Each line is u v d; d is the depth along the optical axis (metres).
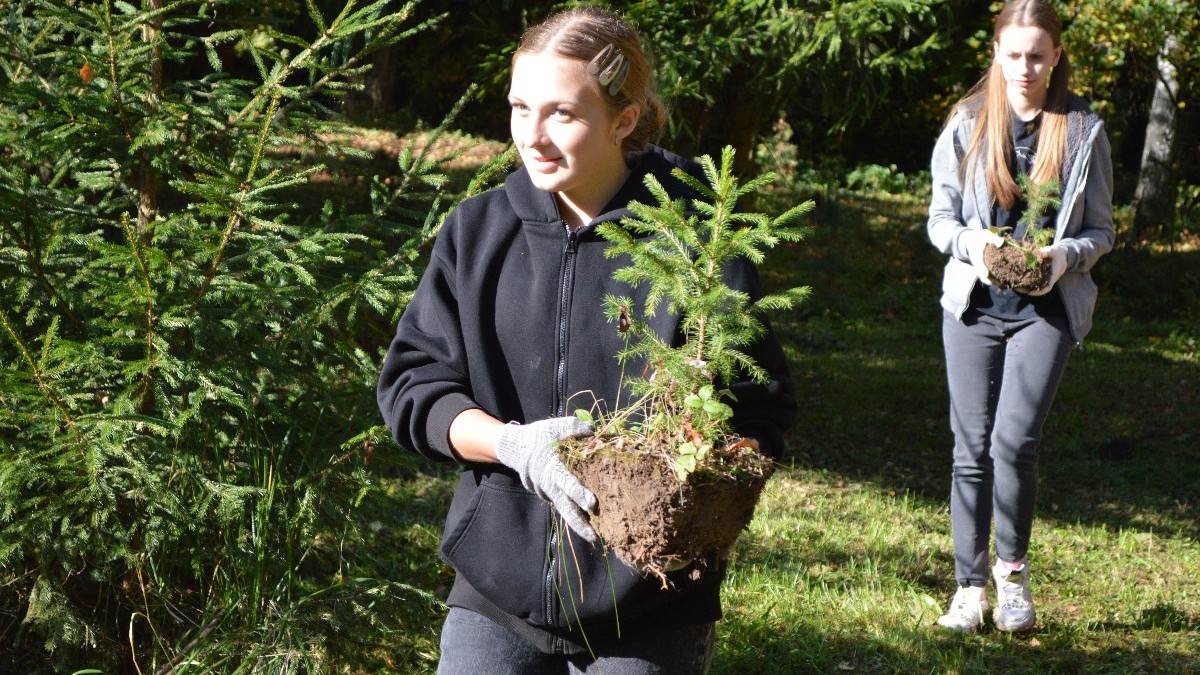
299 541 3.27
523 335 1.99
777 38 5.92
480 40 6.80
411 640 3.48
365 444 3.29
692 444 1.73
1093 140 3.84
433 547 4.55
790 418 2.01
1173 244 14.35
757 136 7.37
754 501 1.78
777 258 15.10
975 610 4.16
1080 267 3.84
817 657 3.79
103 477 2.89
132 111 3.25
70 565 2.99
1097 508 6.49
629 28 1.98
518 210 2.02
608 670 1.96
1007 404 3.96
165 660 3.17
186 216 3.14
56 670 3.12
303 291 3.15
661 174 2.07
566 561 1.92
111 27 3.09
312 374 3.28
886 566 4.95
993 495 4.17
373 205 3.53
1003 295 3.91
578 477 1.78
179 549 3.23
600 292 1.97
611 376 1.96
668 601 1.93
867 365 10.32
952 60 13.77
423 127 17.44
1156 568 5.29
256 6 3.58
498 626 2.02
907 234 17.19
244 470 3.22
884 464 7.21
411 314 2.08
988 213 3.97
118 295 2.86
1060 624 4.35
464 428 1.92
